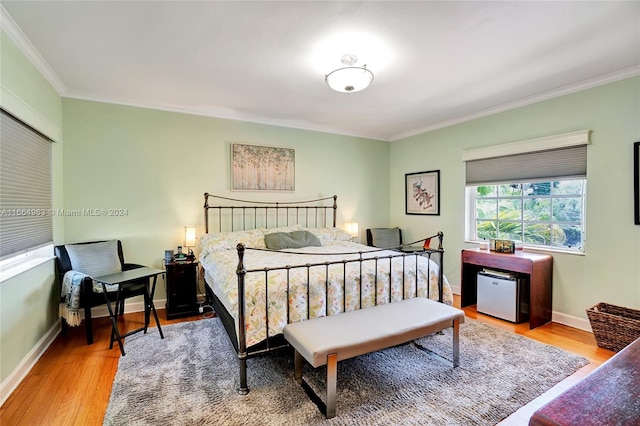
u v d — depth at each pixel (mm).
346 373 2133
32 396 1866
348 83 2402
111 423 1615
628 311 2604
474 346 2543
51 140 2760
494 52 2293
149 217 3490
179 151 3625
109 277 2539
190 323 3055
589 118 2844
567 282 3033
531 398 1855
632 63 2475
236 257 2934
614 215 2715
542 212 3359
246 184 4008
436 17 1859
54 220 2834
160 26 1973
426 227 4582
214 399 1827
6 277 1896
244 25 1956
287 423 1632
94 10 1807
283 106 3572
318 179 4570
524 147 3316
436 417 1683
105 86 2955
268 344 2033
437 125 4336
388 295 2477
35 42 2154
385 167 5199
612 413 675
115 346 2541
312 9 1789
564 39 2117
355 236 4621
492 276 3279
